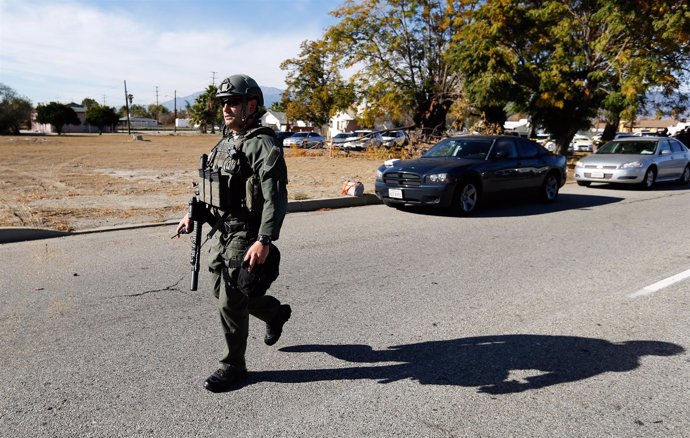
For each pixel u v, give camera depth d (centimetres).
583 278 563
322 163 2277
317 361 360
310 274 567
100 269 570
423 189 948
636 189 1461
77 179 1430
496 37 2061
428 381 333
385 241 740
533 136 2789
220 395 312
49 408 295
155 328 411
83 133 8962
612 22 1850
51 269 569
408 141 2389
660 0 1792
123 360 356
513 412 297
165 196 1110
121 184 1323
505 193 1048
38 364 348
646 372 348
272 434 273
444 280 553
